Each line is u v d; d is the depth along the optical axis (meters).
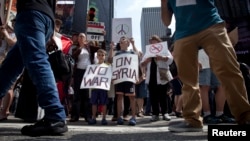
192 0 2.64
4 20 3.14
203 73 4.33
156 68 5.16
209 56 2.56
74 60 5.14
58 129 2.13
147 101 8.12
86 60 5.18
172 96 8.02
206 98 4.36
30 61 2.17
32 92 4.26
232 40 3.90
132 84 4.46
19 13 2.30
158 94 5.18
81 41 5.31
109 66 4.76
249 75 3.84
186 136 2.31
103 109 4.59
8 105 4.59
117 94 4.54
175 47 2.77
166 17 3.10
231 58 2.43
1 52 4.43
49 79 2.18
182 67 2.67
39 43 2.23
